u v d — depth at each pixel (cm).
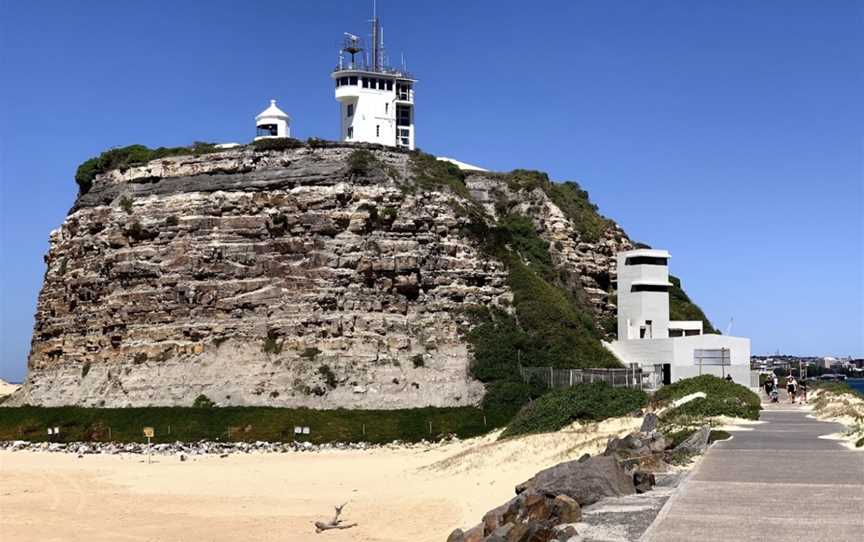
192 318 11662
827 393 8912
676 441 5066
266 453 9444
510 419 10394
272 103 14362
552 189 14362
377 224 11875
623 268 12125
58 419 11000
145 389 11225
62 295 12975
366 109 14250
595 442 6600
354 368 11006
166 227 12162
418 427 10194
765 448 4500
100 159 13388
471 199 13062
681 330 12631
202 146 13188
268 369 11038
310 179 12006
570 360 11419
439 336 11550
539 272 12900
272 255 11769
